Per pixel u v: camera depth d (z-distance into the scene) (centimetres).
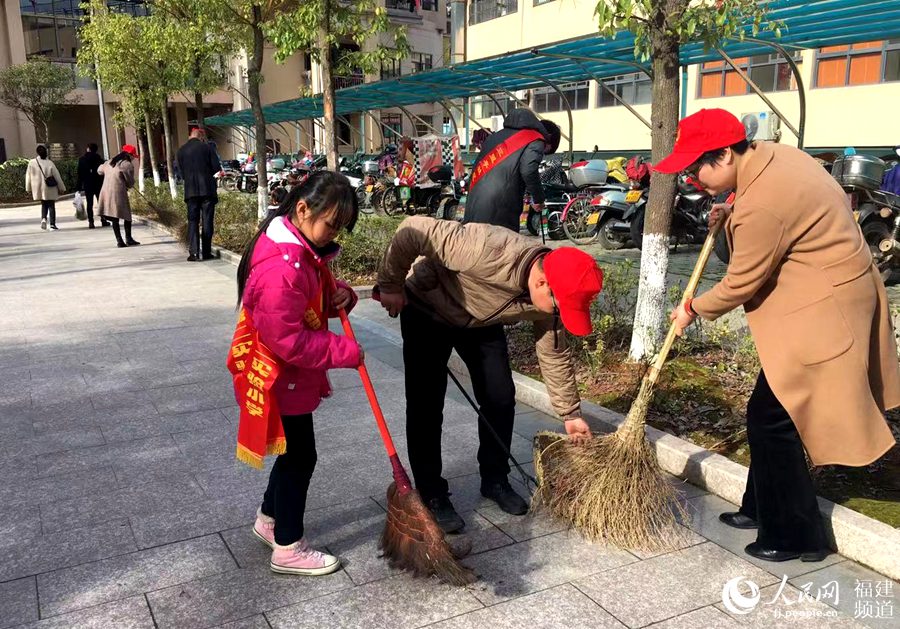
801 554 290
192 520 325
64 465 380
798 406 268
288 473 276
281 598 269
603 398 454
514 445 407
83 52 1727
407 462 382
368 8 895
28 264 1048
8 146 3083
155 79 1630
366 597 269
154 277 925
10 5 3014
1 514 329
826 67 1508
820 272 261
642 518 303
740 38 488
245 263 258
